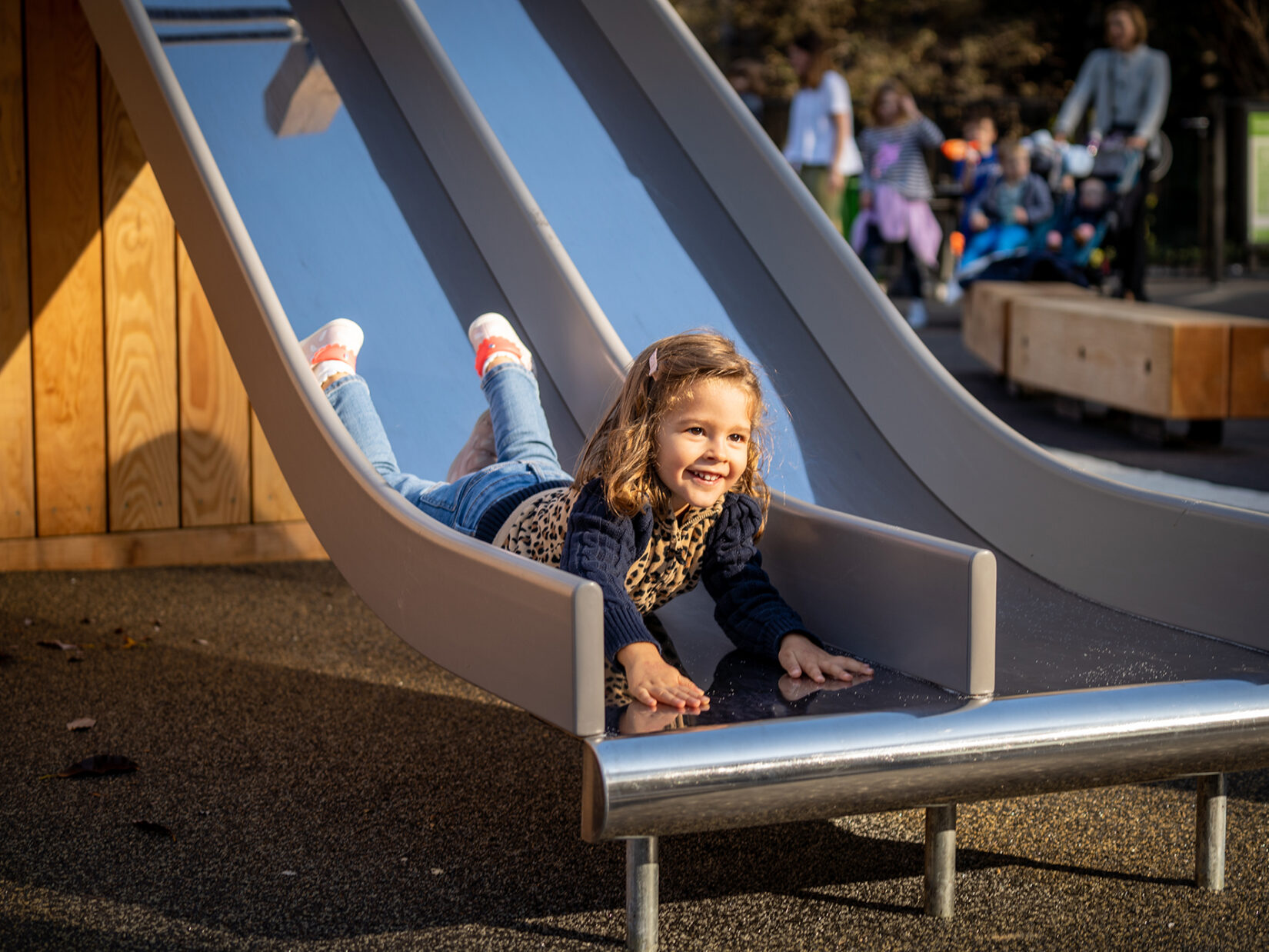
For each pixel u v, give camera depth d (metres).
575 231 3.45
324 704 3.19
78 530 4.47
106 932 2.04
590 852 2.39
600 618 1.76
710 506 2.20
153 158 3.09
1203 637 2.37
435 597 2.09
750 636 2.23
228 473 4.62
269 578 4.43
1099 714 1.95
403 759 2.84
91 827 2.45
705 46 20.22
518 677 1.89
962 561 1.96
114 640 3.67
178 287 4.48
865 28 20.64
